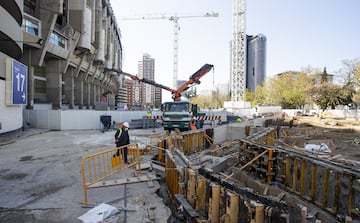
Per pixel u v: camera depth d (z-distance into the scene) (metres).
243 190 4.16
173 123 18.25
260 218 3.48
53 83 37.69
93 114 23.91
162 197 6.14
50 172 7.97
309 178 6.80
